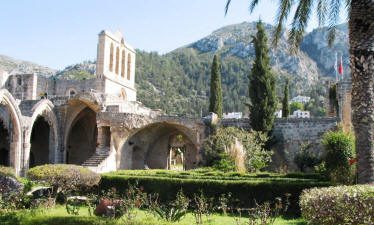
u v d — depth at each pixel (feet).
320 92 435.94
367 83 48.37
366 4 48.42
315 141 134.41
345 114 132.26
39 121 174.19
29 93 186.50
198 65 640.58
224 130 130.82
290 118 138.51
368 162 47.96
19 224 47.16
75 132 175.22
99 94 151.02
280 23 59.62
